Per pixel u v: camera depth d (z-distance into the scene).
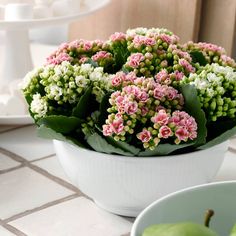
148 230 0.46
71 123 0.66
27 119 0.95
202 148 0.67
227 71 0.68
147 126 0.65
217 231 0.55
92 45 0.75
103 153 0.66
